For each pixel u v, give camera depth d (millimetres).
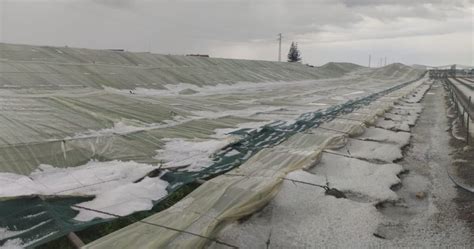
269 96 21094
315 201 5594
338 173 7031
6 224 4484
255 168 6668
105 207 5141
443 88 34438
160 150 8000
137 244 4000
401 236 4859
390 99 20391
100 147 7727
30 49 20328
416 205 5914
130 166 6570
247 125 11180
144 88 19219
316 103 18328
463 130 11461
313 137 9164
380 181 6586
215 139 9039
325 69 55344
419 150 9289
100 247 3914
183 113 12266
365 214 5215
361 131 10820
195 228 4387
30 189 5363
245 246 4449
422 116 15352
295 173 6367
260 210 5293
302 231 4812
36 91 13297
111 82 18266
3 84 13672
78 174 6254
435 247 4551
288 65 45375
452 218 5391
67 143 7551
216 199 5180
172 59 28516
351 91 27875
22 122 8555
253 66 36906
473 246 4578
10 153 6738
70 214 4863
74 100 11445
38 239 4246
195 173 6566
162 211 4840
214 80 26062
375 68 67938
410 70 63875
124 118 10250
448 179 7086
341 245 4520
